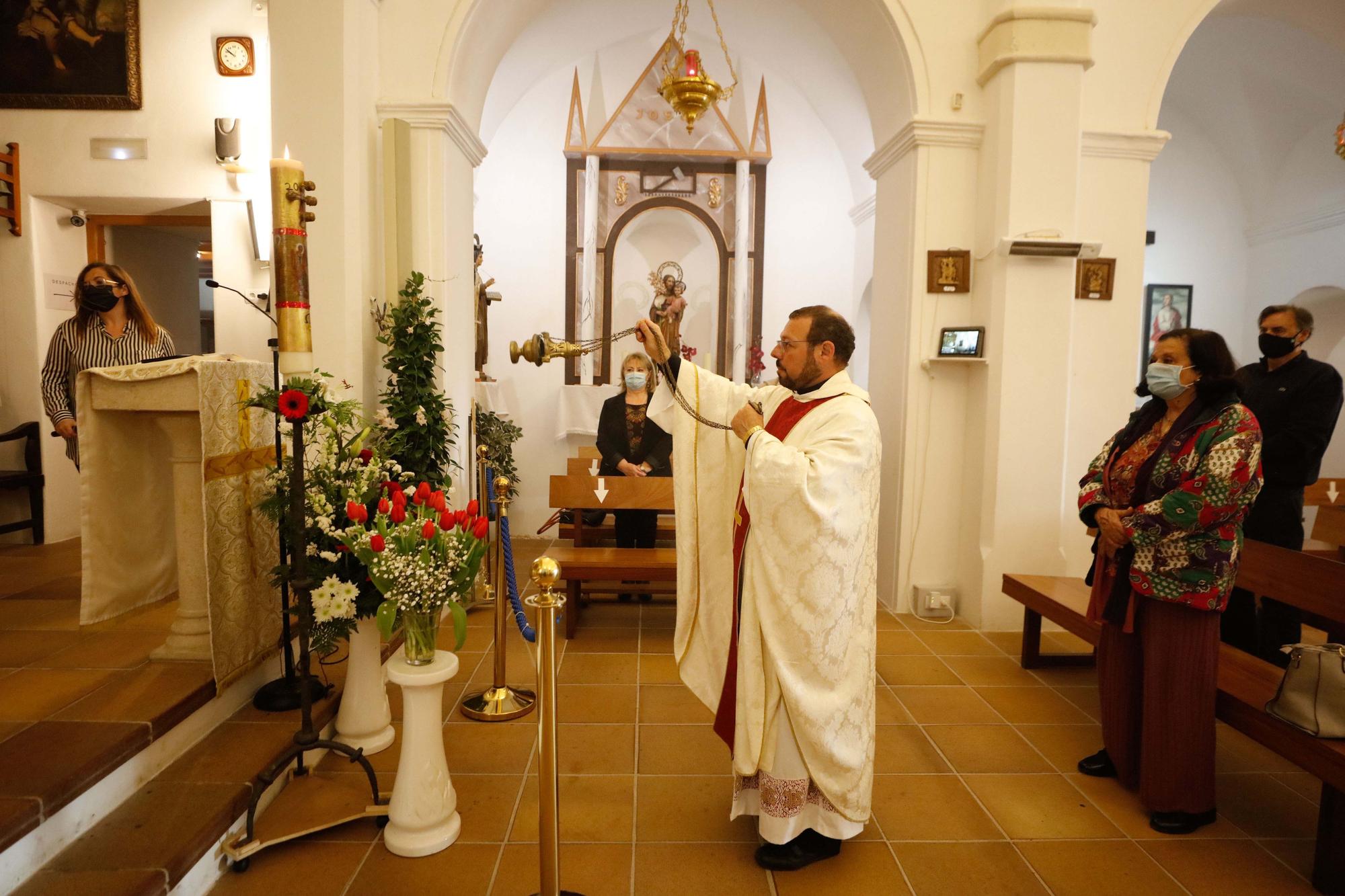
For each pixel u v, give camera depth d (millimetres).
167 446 2826
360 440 2738
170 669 2535
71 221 5141
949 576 4660
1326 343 7363
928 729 3119
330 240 3867
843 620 2109
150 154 4852
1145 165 4504
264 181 4840
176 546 2871
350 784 2520
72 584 3729
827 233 7191
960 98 4449
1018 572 4324
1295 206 6832
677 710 3229
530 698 3242
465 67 4473
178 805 2074
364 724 2771
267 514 2529
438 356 4371
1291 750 2158
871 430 2160
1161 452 2422
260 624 2754
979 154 4484
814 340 2195
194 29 4793
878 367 5070
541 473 7004
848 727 2133
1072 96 4152
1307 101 6441
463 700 3275
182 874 1856
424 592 2156
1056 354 4242
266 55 4805
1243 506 2252
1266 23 5980
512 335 6961
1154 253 7320
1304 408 3395
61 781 1818
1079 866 2234
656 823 2408
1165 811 2416
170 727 2234
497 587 3217
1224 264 7336
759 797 2229
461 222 4574
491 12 4496
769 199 7152
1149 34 4449
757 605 2111
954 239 4516
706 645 2414
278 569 2568
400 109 4199
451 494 4242
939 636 4266
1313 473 3438
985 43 4344
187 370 2367
